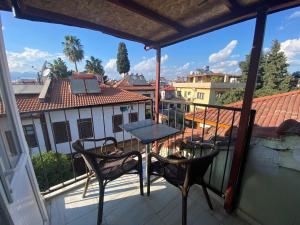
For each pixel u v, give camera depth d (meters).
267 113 4.05
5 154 0.92
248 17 1.33
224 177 1.66
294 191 1.14
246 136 1.37
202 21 1.59
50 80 8.41
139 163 1.61
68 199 1.68
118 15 1.51
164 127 1.98
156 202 1.63
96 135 7.71
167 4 1.31
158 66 2.44
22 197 0.98
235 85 16.27
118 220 1.43
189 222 1.41
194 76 21.92
